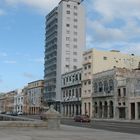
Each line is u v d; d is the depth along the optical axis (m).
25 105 184.62
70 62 137.62
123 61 109.12
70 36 139.38
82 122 61.94
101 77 98.25
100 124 51.97
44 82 152.00
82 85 110.88
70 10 140.62
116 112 88.75
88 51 108.81
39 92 164.25
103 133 26.23
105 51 107.38
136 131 33.41
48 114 27.78
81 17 142.38
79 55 139.75
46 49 151.12
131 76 83.62
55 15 142.75
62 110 128.12
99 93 98.62
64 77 128.62
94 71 105.25
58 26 141.12
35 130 26.48
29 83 182.75
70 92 121.81
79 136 22.34
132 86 82.06
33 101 171.88
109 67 106.88
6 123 26.31
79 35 141.00
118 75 89.81
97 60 106.00
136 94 80.25
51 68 142.62
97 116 99.88
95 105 102.00
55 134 23.34
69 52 138.00
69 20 140.12
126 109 84.00
